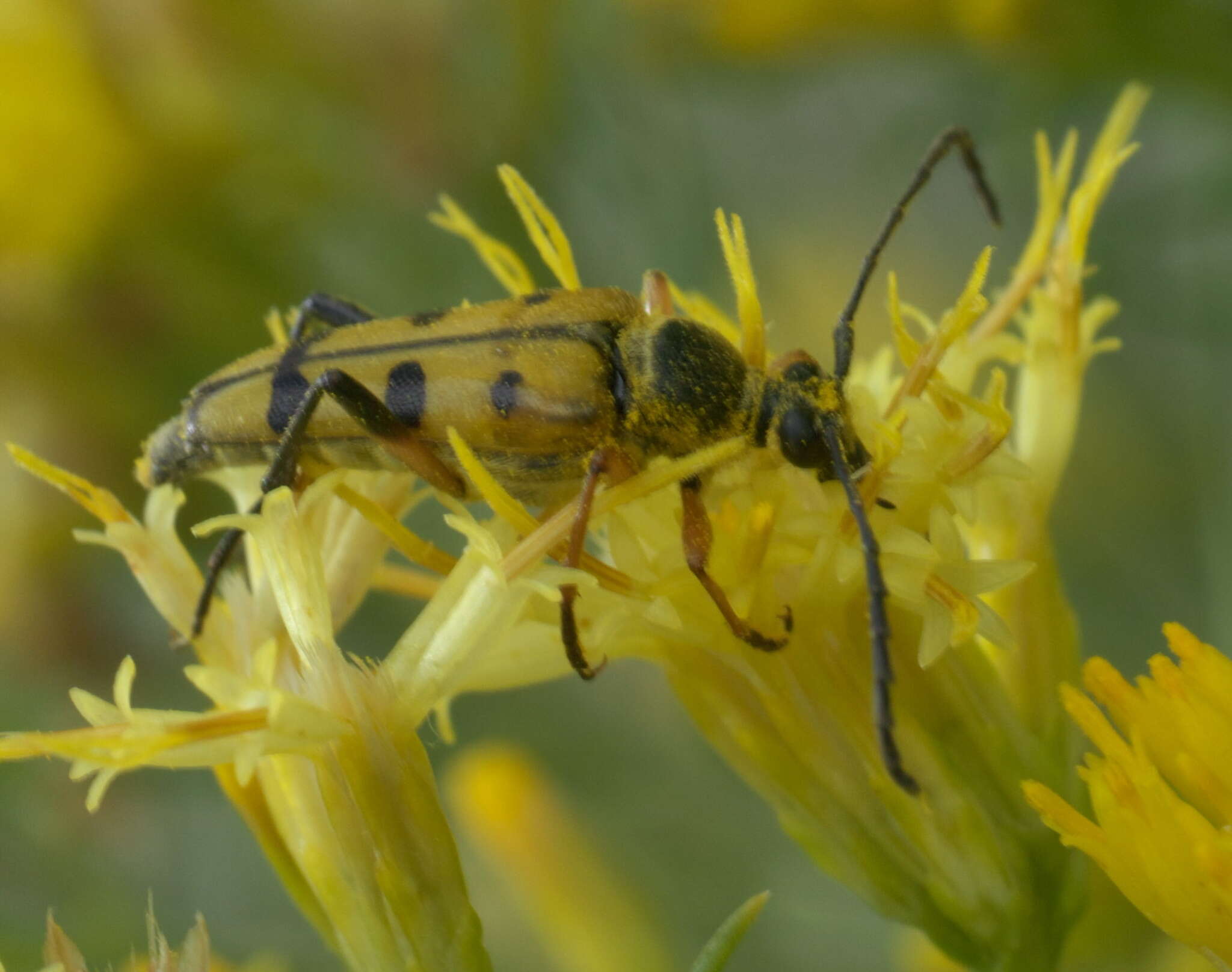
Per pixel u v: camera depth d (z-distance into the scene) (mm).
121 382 110
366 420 90
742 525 88
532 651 89
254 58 110
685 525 87
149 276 110
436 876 86
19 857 110
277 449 91
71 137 109
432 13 111
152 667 113
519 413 90
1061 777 89
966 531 91
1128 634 109
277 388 91
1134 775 84
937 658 89
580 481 91
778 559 88
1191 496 109
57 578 111
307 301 95
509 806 104
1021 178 110
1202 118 108
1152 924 98
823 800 89
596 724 114
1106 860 84
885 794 89
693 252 113
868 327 117
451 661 86
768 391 90
